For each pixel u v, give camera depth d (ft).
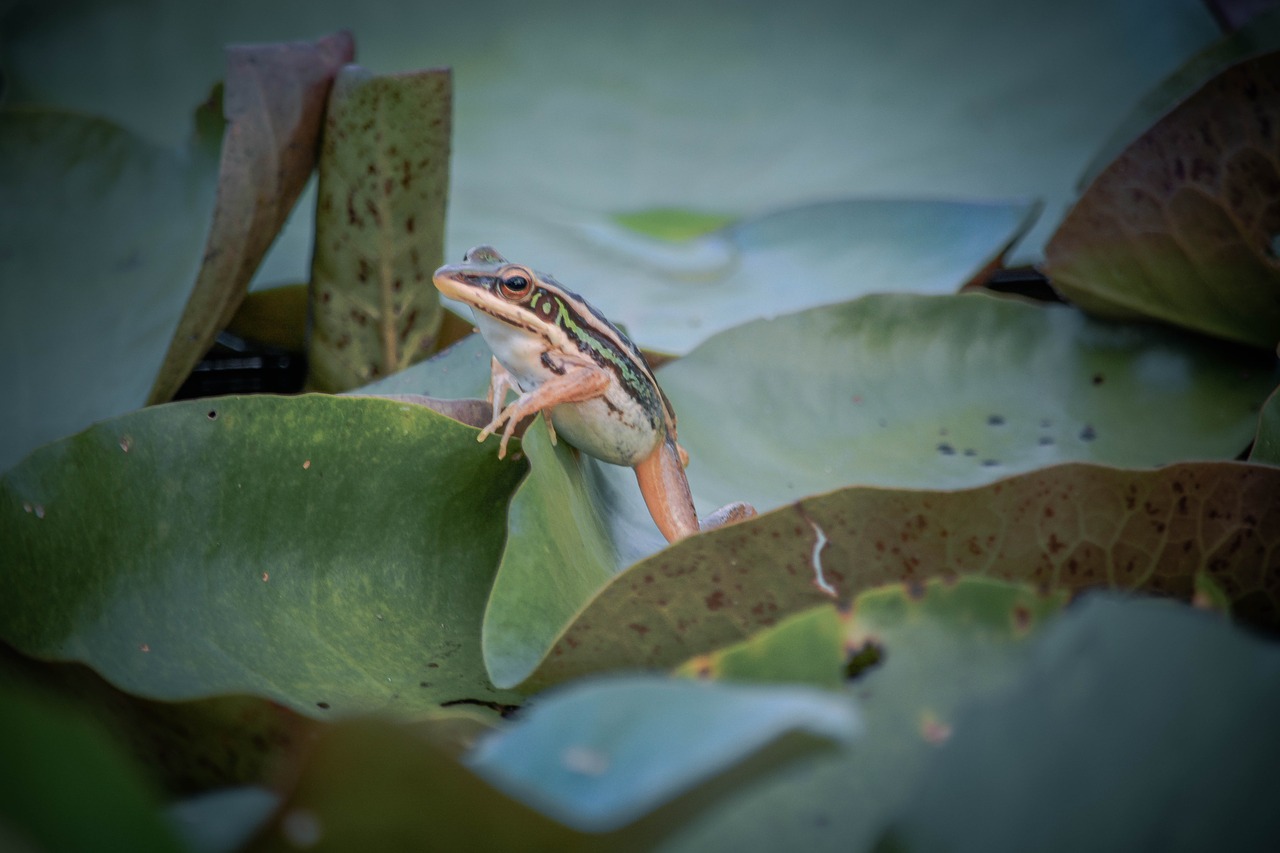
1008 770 2.21
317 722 2.29
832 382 2.71
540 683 2.37
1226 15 2.89
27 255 2.62
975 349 2.73
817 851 2.22
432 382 2.61
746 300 2.91
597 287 2.90
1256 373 2.69
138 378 2.56
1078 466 2.38
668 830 1.95
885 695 2.25
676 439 2.62
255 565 2.41
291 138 2.61
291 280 2.79
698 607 2.36
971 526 2.38
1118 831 2.20
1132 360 2.71
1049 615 2.27
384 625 2.41
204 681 2.36
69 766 1.84
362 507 2.42
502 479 2.44
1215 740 2.21
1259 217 2.63
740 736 1.85
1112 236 2.68
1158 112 2.80
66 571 2.38
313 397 2.41
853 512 2.36
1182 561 2.41
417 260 2.68
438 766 1.82
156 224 2.65
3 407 2.55
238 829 2.06
